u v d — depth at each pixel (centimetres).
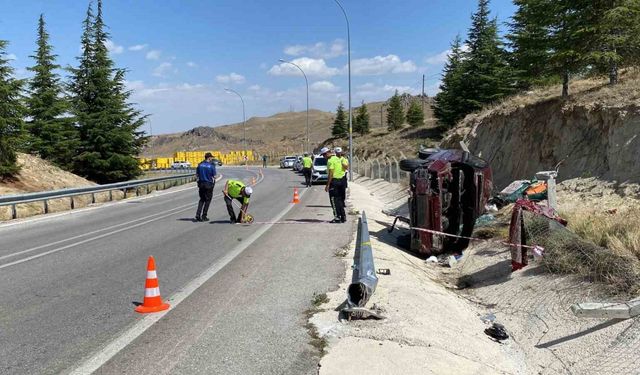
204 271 843
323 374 447
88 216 1733
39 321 593
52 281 784
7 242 1199
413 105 6638
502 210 1280
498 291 810
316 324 570
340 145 7662
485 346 593
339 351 493
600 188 1164
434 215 1056
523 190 1285
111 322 587
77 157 3447
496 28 4291
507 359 575
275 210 1802
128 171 3669
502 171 1792
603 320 600
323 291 707
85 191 2100
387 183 2819
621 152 1188
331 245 1074
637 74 1594
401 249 1159
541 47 1795
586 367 547
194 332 552
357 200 2086
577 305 584
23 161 2667
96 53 3575
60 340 532
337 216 1441
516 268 820
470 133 2241
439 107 5194
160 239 1184
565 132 1477
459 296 833
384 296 668
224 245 1088
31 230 1409
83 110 3566
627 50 1609
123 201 2308
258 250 1024
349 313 579
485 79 4269
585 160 1328
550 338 622
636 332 550
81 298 688
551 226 823
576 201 1159
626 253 709
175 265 893
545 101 1719
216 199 2341
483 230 1150
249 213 1717
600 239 802
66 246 1109
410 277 824
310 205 1969
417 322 581
